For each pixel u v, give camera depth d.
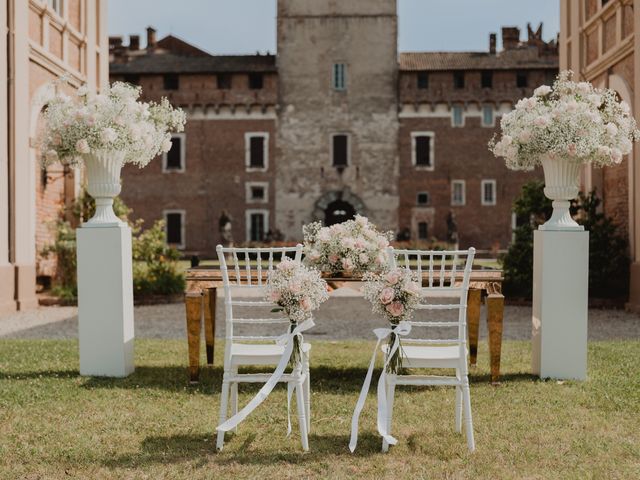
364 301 14.29
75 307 12.75
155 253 14.55
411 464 4.04
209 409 5.24
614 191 13.23
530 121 6.12
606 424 4.80
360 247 5.27
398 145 34.62
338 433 4.68
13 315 11.51
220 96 34.59
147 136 6.43
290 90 34.62
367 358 7.36
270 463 4.05
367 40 34.50
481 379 6.25
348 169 34.59
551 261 6.17
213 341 7.02
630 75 12.12
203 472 3.88
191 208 34.94
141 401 5.44
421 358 4.55
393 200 34.56
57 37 14.23
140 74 34.22
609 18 13.05
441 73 34.53
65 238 13.50
